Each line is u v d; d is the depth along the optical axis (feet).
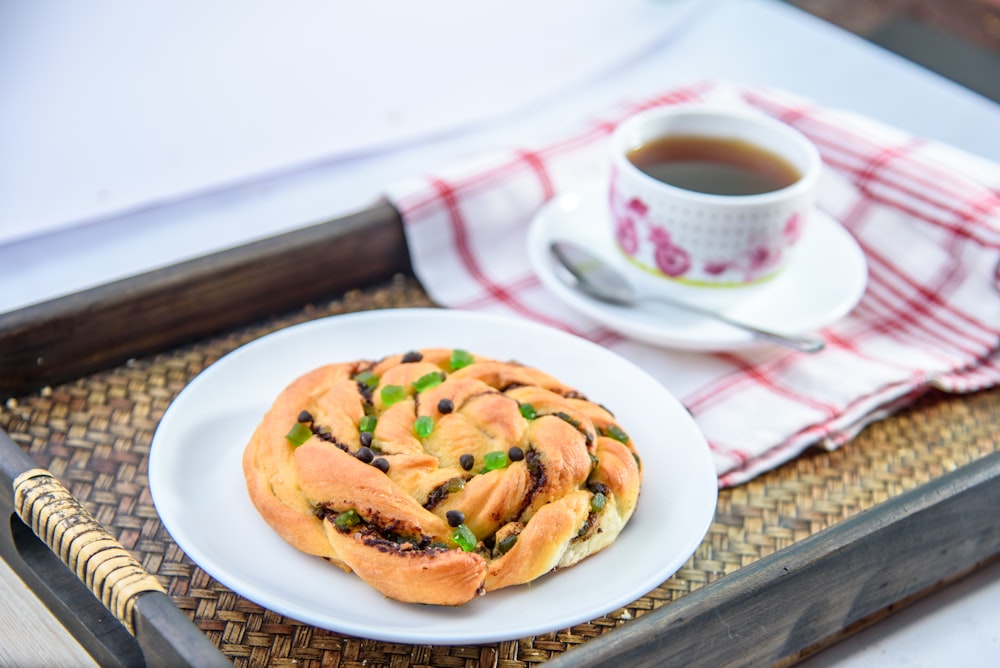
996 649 2.36
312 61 3.65
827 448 2.52
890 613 2.40
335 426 2.28
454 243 2.83
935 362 2.66
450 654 2.23
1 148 3.26
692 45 3.70
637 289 2.73
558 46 3.71
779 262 2.67
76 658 2.24
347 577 2.20
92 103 3.43
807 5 3.88
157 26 3.74
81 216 3.06
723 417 2.54
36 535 2.29
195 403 2.39
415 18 3.86
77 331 2.53
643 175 2.65
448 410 2.29
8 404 2.51
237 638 2.23
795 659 2.33
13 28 3.67
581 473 2.24
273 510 2.22
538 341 2.53
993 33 3.72
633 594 2.16
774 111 3.06
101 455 2.44
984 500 2.37
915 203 2.85
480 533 2.21
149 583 2.12
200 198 3.14
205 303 2.62
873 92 3.52
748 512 2.43
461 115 3.43
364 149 3.31
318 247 2.70
